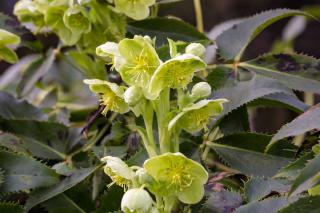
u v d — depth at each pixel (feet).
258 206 1.79
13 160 2.04
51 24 2.33
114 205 2.03
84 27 2.24
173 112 1.80
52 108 2.72
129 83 1.80
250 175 2.06
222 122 2.16
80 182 2.12
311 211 1.69
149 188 1.75
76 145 2.32
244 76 2.25
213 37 2.90
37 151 2.27
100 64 2.37
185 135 2.15
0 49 2.31
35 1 2.33
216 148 2.12
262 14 2.32
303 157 1.81
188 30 2.37
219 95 2.10
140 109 1.82
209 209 1.89
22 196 2.15
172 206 1.85
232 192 1.92
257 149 2.09
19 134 2.29
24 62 3.19
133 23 2.34
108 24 2.24
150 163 1.73
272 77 2.21
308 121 1.79
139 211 1.67
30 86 2.65
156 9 2.47
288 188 1.85
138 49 1.81
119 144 2.23
